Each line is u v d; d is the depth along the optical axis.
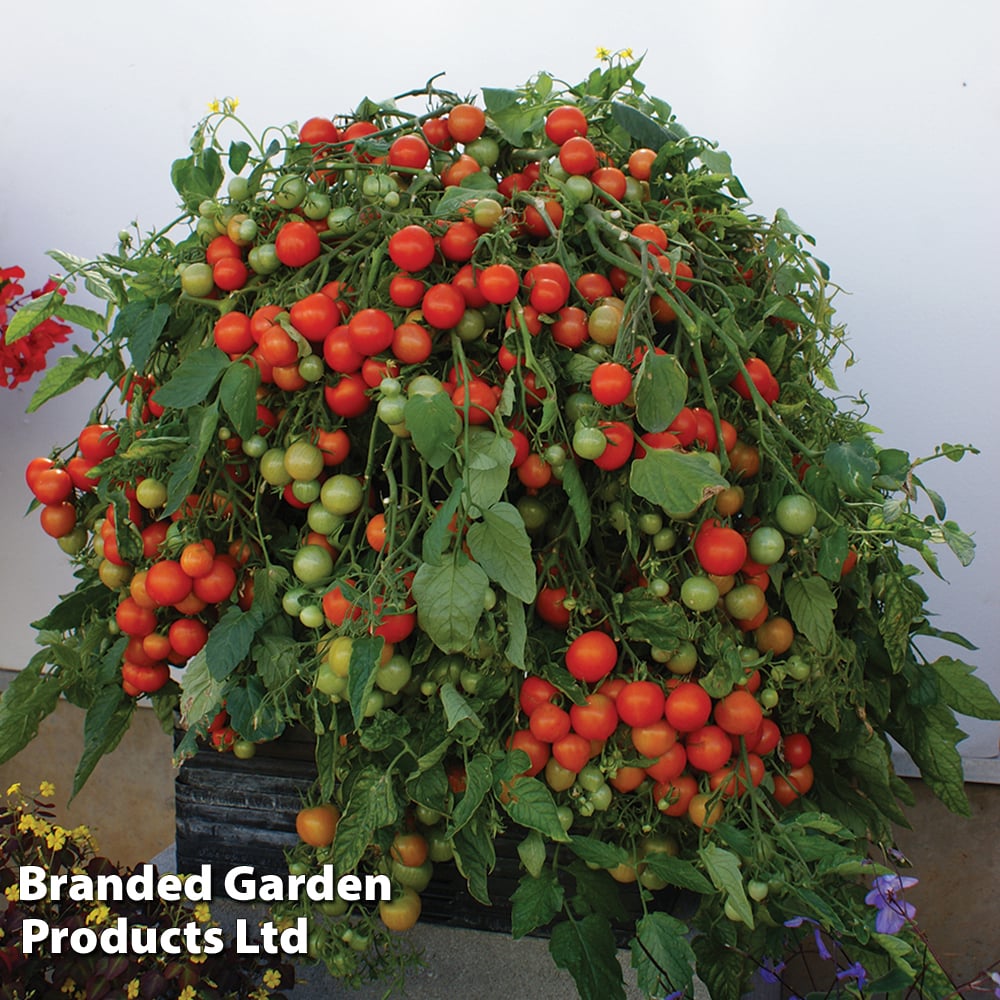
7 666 2.10
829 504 0.87
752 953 0.93
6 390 2.01
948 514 1.52
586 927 0.85
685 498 0.75
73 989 1.11
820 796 1.06
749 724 0.83
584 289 0.85
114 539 0.89
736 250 1.02
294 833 1.09
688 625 0.82
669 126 1.07
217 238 0.90
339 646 0.79
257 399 0.88
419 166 0.92
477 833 0.86
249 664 0.91
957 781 1.03
